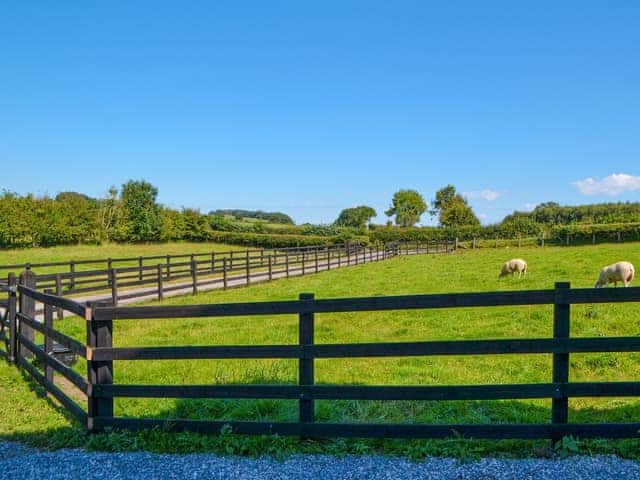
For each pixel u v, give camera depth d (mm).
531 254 34562
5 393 7191
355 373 7766
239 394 5027
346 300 4852
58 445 5129
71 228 47156
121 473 4305
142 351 5242
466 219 76625
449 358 8648
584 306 12516
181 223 57219
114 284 16469
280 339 10688
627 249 32406
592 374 7691
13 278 9695
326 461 4449
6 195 43406
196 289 19578
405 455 4547
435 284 20453
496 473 4086
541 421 5574
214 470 4312
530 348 4590
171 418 5410
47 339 7574
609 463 4172
